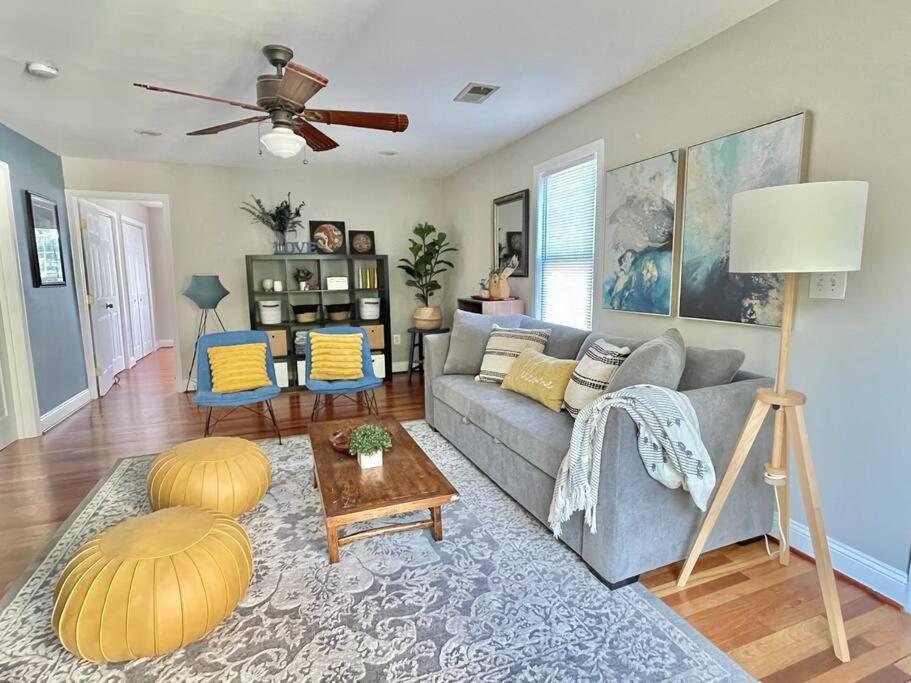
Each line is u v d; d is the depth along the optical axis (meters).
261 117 2.49
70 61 2.60
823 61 1.98
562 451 2.16
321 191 5.66
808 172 2.06
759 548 2.23
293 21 2.23
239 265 5.40
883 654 1.62
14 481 3.01
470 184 5.34
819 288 2.03
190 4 2.07
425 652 1.61
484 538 2.29
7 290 3.67
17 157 3.84
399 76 2.91
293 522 2.46
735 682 1.50
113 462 3.30
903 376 1.81
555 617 1.77
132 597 1.51
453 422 3.36
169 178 5.07
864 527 1.96
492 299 4.45
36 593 1.93
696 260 2.60
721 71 2.42
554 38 2.46
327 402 4.53
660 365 2.05
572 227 3.78
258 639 1.67
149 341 7.80
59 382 4.34
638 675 1.52
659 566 1.97
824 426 2.07
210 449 2.48
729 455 2.01
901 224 1.78
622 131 3.10
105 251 5.68
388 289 5.68
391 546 2.23
